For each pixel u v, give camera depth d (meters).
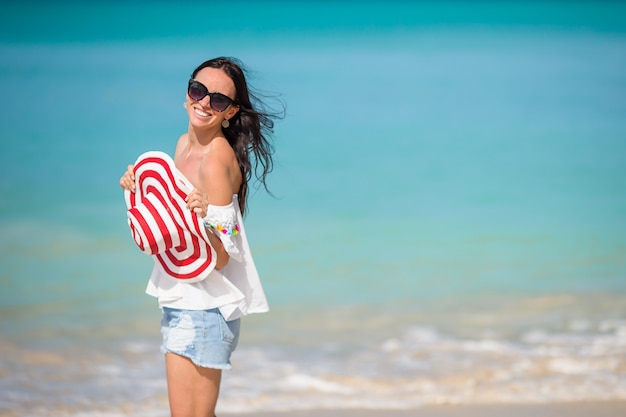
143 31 47.88
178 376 3.88
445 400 5.82
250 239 11.77
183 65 34.44
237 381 6.41
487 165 17.52
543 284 9.59
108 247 11.17
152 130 21.23
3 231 11.83
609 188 15.12
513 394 5.93
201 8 62.12
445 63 36.88
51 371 6.71
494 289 9.43
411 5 68.44
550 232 12.12
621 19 55.34
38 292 9.24
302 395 6.03
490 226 12.57
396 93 28.83
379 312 8.61
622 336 7.52
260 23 53.81
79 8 57.50
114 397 6.05
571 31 50.12
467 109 25.45
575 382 6.20
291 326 8.14
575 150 18.97
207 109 3.89
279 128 22.19
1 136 20.05
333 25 54.53
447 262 10.65
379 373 6.59
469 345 7.36
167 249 3.83
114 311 8.62
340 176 16.28
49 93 26.75
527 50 41.38
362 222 12.84
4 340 7.59
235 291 3.93
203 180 3.85
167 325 3.92
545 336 7.59
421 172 16.84
